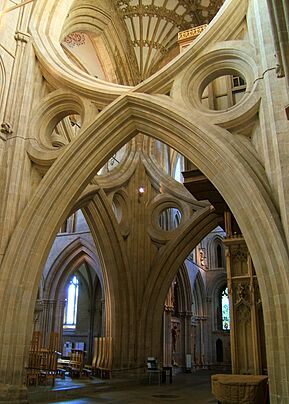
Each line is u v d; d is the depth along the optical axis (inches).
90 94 528.4
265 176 392.5
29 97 549.0
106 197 750.5
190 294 1225.4
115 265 753.6
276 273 344.8
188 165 568.4
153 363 714.8
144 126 499.2
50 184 498.0
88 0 771.4
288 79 266.1
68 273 959.0
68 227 973.2
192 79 487.8
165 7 890.1
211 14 899.4
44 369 541.6
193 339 1305.4
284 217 337.7
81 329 1190.3
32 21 591.8
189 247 796.0
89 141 505.7
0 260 468.8
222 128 436.1
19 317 457.1
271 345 336.5
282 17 271.9
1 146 516.1
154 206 837.2
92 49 884.6
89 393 554.3
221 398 339.3
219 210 616.7
